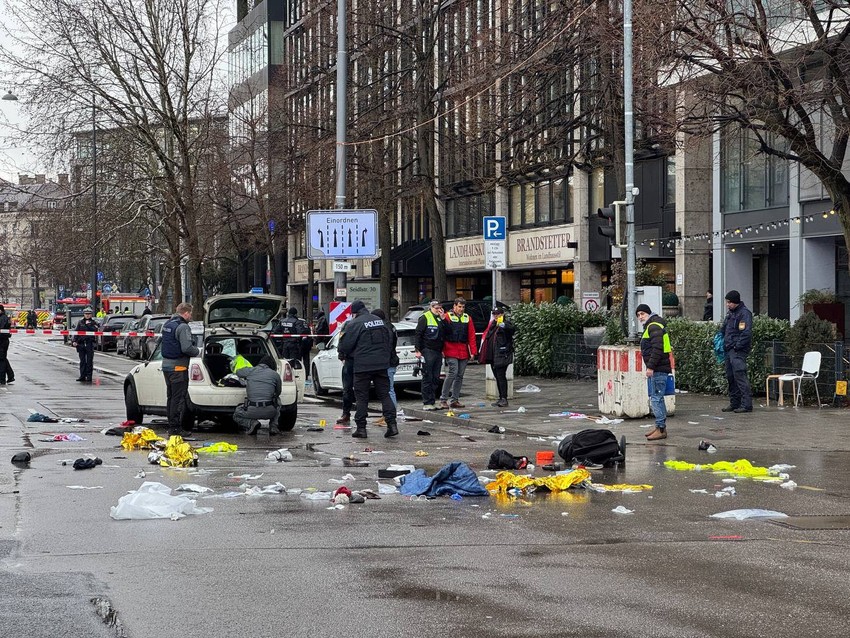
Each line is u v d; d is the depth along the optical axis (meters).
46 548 7.91
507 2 34.91
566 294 43.44
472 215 49.69
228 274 75.81
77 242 43.94
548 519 9.23
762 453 13.90
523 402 21.69
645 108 24.56
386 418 16.52
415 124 35.12
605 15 23.75
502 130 31.97
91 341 29.64
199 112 43.16
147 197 43.22
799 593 6.64
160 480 11.37
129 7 40.78
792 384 19.56
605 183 39.19
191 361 16.80
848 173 26.48
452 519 9.22
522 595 6.60
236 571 7.23
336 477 11.72
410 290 56.72
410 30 34.47
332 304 24.64
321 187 39.97
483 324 35.56
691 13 19.19
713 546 8.07
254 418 16.45
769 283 32.72
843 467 12.54
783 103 18.67
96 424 17.69
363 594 6.63
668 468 12.57
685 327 22.61
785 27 23.75
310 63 41.00
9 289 120.25
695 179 34.00
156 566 7.36
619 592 6.67
